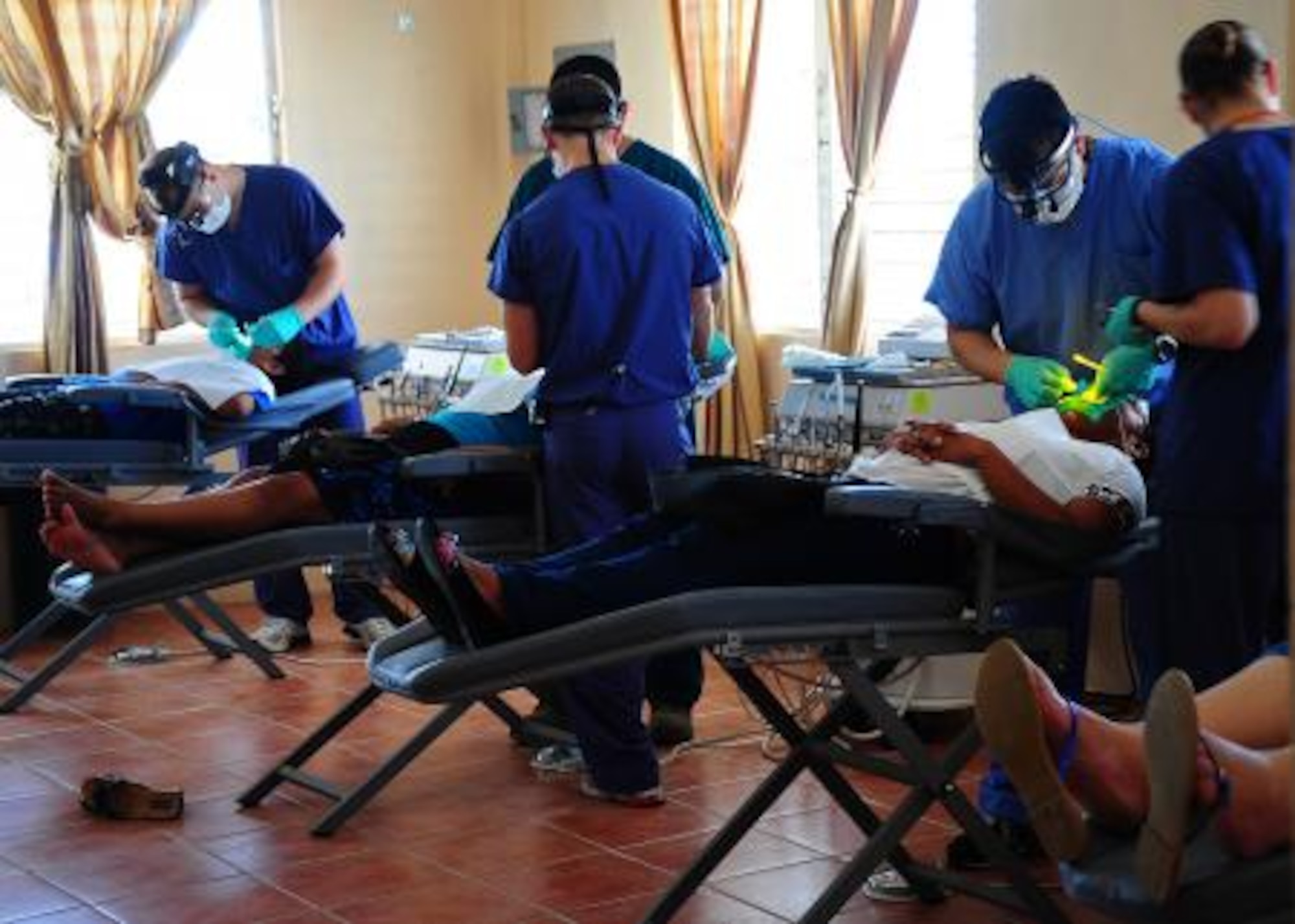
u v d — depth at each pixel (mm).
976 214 3828
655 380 4105
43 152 6453
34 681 5195
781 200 6344
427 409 5969
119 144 6375
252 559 3867
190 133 6680
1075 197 3605
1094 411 3551
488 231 7242
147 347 6566
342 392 5371
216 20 6695
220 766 4570
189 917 3553
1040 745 2414
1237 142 3240
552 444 4145
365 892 3668
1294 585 1593
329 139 6887
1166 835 2227
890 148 5824
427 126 7082
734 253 6234
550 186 4164
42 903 3641
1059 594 3438
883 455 3314
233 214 5395
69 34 6254
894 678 4398
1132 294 3635
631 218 4051
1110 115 4875
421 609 3262
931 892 3518
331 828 4020
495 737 4785
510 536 4281
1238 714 2666
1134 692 4766
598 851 3875
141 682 5496
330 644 5984
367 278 7004
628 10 6750
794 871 3723
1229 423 3295
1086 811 2514
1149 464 3740
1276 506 3303
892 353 4895
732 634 3010
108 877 3787
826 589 3090
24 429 4934
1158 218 3340
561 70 4402
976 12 5230
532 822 4078
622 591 3219
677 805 4168
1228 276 3205
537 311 4098
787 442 4898
